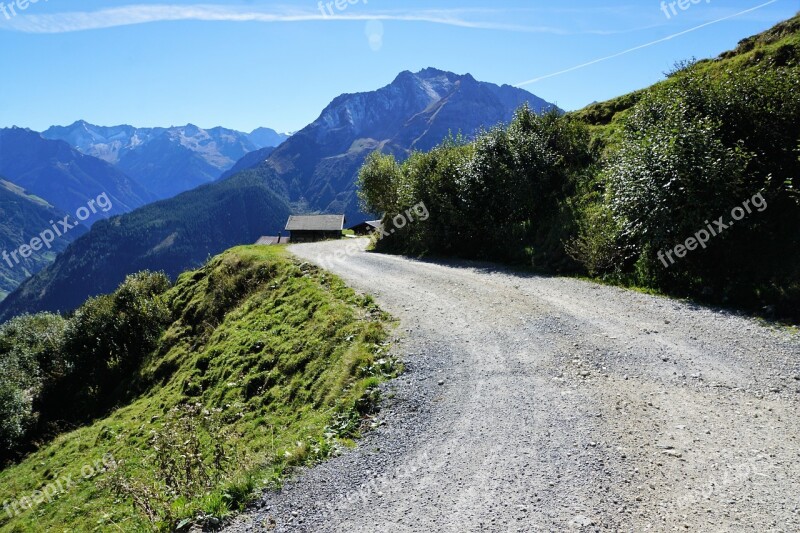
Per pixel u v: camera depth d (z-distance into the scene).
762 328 10.91
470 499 6.12
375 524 5.86
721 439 7.05
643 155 15.51
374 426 8.74
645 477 6.24
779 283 12.20
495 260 23.84
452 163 28.42
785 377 8.70
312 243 46.53
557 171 24.88
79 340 31.53
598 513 5.59
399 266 25.09
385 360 11.75
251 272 28.75
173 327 29.03
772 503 5.56
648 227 15.18
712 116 15.46
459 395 9.44
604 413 8.09
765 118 14.75
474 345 12.08
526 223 23.98
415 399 9.54
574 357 10.66
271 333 19.53
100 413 25.91
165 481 8.34
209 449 12.35
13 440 25.62
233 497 6.79
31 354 35.72
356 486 6.80
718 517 5.39
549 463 6.75
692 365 9.65
